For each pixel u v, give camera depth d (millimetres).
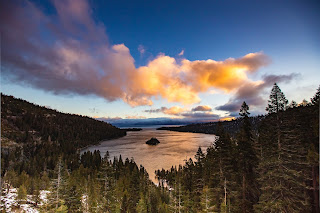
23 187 49719
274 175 19281
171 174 78250
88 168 95312
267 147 23422
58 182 35156
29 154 143625
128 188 57938
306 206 20391
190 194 39688
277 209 19031
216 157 30203
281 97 19844
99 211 39438
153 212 46062
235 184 26750
